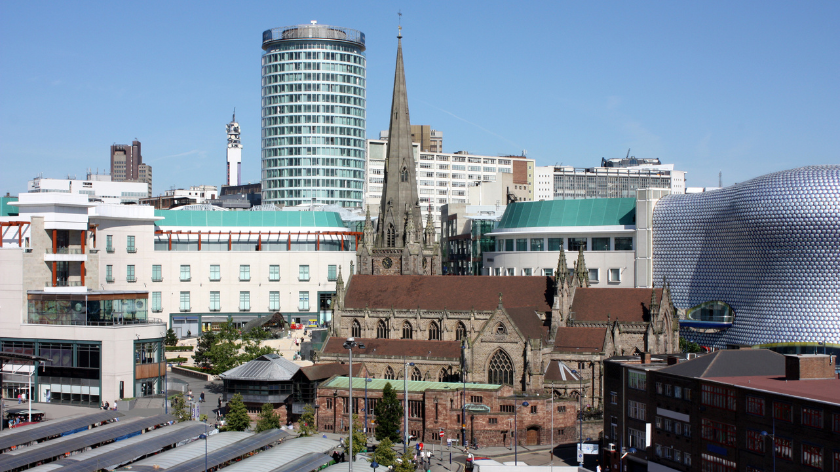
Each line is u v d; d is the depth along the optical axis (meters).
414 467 110.88
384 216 191.25
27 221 185.50
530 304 164.88
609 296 162.25
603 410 130.38
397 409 133.38
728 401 99.81
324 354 164.88
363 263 192.00
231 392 149.88
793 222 186.75
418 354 159.12
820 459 87.81
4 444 110.12
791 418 91.31
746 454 96.88
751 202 193.50
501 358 149.88
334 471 104.25
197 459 105.56
